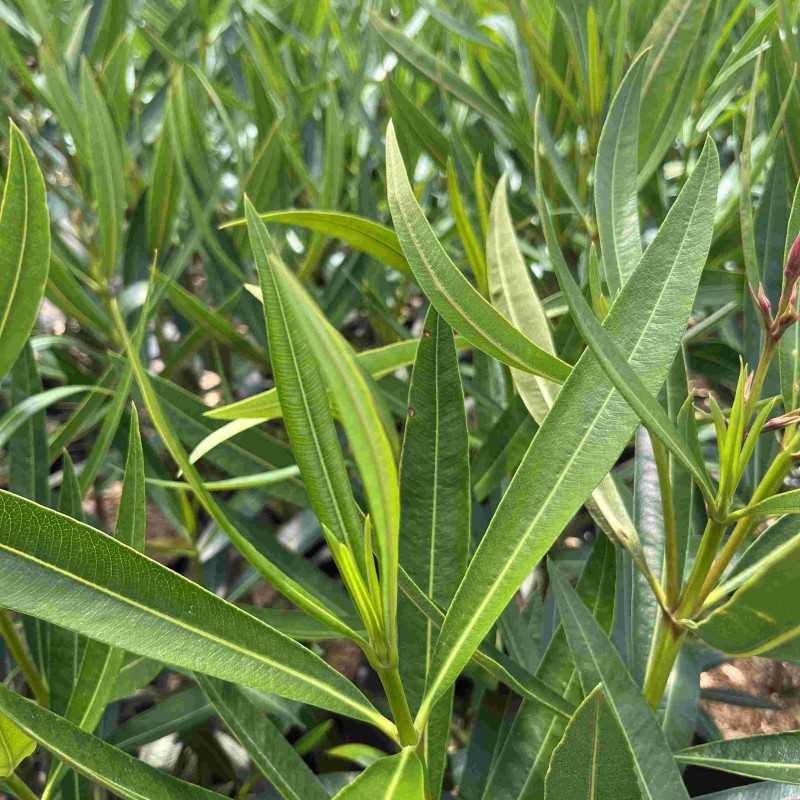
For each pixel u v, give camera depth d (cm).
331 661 73
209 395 82
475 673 44
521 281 39
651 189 61
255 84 64
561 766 26
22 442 45
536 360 30
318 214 35
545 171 60
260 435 49
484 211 46
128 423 53
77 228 66
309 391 25
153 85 86
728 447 30
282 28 77
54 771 35
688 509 39
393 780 23
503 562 27
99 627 25
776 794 34
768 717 75
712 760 34
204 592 26
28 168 33
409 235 28
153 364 85
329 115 60
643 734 31
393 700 27
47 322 86
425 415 33
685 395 39
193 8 77
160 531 83
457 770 52
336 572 75
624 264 34
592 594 39
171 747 61
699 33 44
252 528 46
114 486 90
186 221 72
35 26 67
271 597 77
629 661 39
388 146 28
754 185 57
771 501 29
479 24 66
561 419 27
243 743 34
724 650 31
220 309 61
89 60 73
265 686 26
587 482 27
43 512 25
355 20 80
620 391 25
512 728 37
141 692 63
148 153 75
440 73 58
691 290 28
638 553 35
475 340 30
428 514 34
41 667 43
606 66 55
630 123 35
